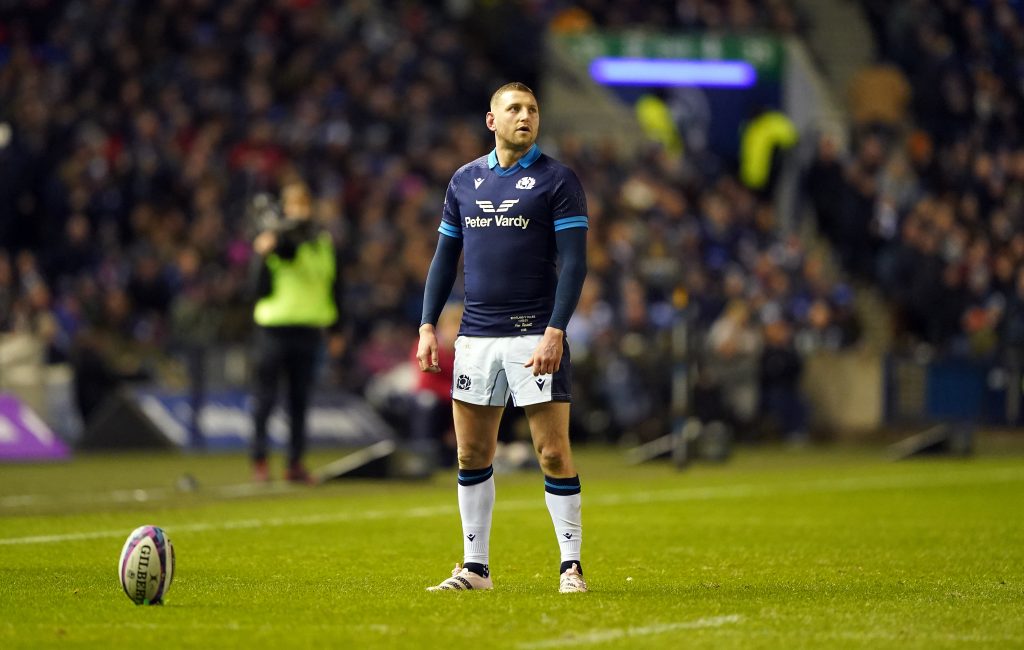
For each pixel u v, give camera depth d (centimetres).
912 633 2214
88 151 8606
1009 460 7062
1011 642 2153
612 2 11731
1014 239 10650
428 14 11538
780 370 8519
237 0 10206
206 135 8944
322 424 7438
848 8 12581
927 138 11275
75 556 3189
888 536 3762
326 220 8406
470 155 9931
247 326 7831
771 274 9362
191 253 8019
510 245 2661
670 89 11281
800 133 11406
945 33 12325
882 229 10488
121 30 9750
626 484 5528
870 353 8575
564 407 2680
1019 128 12275
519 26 11288
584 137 11075
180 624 2262
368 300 8275
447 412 6500
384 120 9919
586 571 3027
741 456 7350
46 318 7600
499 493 5091
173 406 7112
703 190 10619
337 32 10456
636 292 8456
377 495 4966
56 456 6631
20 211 8581
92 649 2058
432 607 2441
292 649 2053
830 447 8288
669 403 8006
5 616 2342
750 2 11950
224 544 3491
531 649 2048
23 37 10119
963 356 8844
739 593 2661
